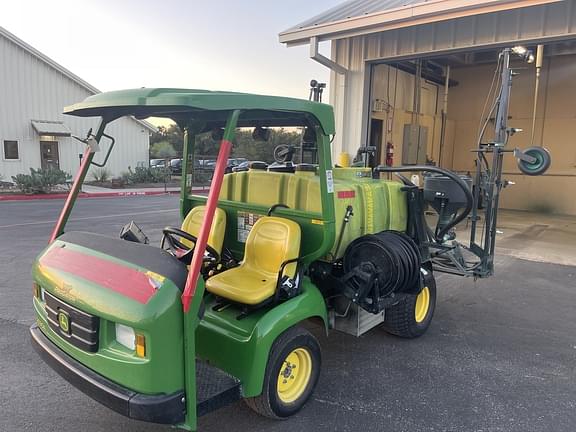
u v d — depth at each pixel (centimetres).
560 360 386
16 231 870
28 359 354
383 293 346
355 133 945
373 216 390
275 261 312
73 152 2042
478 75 1409
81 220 1026
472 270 449
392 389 332
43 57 1900
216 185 228
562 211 1330
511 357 390
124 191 1805
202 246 221
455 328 455
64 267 253
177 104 218
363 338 427
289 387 298
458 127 1467
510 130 440
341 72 917
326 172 310
